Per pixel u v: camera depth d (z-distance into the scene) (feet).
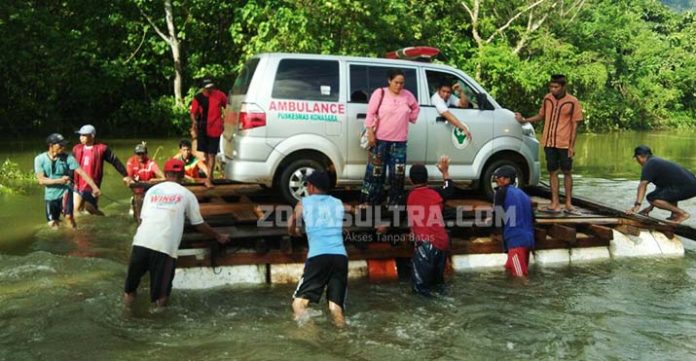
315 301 19.33
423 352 17.20
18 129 65.41
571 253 26.05
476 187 27.30
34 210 32.07
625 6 126.41
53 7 67.41
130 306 20.01
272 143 23.56
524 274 23.54
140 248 19.53
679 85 129.08
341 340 17.89
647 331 18.98
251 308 20.21
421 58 27.02
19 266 23.22
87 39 65.16
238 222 23.17
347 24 65.82
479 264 24.81
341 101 24.32
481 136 26.32
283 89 23.82
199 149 28.68
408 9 78.48
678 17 157.69
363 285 22.82
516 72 85.76
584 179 47.42
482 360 16.79
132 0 66.69
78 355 16.51
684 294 22.27
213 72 69.21
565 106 26.68
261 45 59.82
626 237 27.02
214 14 70.33
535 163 27.55
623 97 116.37
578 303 21.24
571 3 102.01
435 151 25.76
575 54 99.60
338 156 24.27
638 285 23.18
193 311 19.81
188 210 20.30
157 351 16.87
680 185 28.89
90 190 30.25
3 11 60.39
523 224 23.53
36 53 62.08
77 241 26.84
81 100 69.10
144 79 70.03
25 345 17.04
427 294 21.80
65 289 21.16
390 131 23.11
